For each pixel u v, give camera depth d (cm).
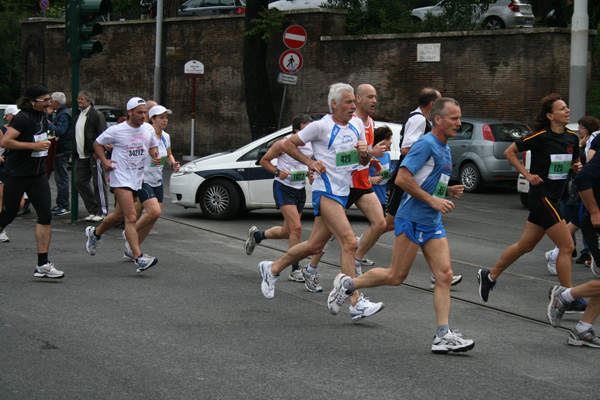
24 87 5009
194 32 3800
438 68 3066
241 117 3666
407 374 741
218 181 1778
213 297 1048
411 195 815
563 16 3134
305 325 918
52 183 2578
